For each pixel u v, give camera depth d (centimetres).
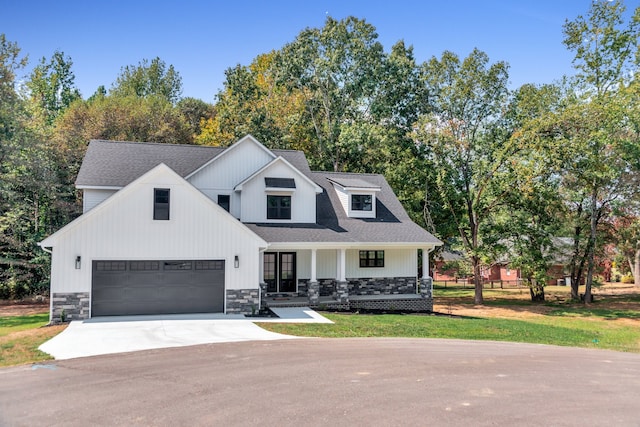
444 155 3316
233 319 1789
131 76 6300
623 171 3231
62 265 1738
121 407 823
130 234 1806
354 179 2784
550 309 3025
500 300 3556
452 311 2864
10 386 941
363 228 2456
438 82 3462
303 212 2408
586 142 2964
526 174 3039
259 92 3969
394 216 2678
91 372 1045
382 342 1490
